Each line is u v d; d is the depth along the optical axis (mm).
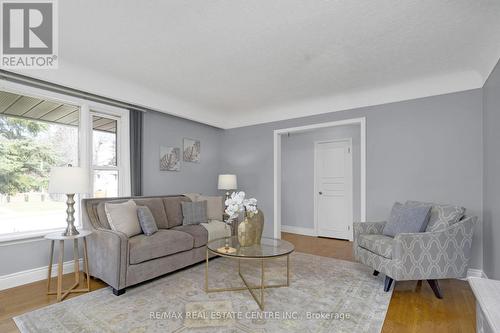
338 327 1937
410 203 3049
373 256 2688
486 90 2820
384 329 1930
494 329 1068
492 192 2594
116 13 1983
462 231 2490
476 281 1557
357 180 4941
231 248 2574
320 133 5379
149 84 3502
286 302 2318
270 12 1973
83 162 3311
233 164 5223
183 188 4633
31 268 2791
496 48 2414
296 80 3355
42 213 3002
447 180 3139
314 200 5406
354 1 1847
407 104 3430
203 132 5062
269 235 4707
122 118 3801
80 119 3340
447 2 1849
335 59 2754
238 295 2455
